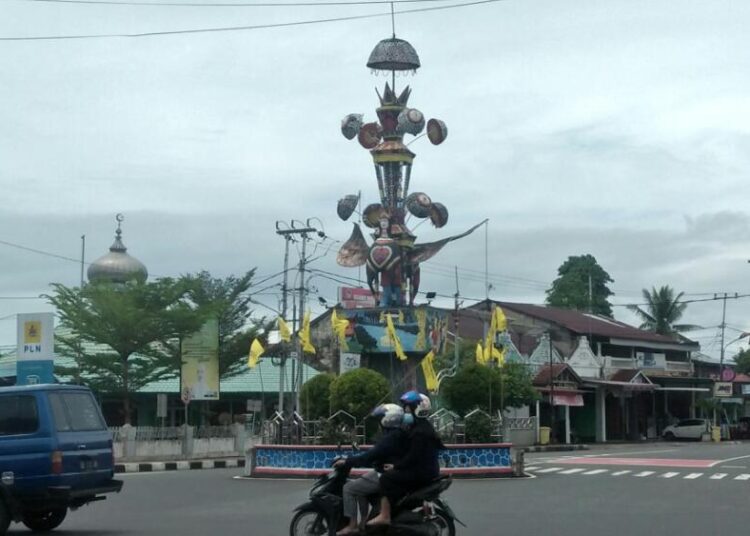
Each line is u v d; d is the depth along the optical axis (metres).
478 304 64.25
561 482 24.78
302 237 39.34
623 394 62.97
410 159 43.78
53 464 14.51
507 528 14.96
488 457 26.56
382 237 44.06
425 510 12.19
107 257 49.34
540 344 58.03
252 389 47.56
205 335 39.03
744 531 14.65
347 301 50.41
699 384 71.50
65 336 44.88
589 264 88.62
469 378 29.72
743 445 55.97
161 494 21.81
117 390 39.78
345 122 44.25
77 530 15.34
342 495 12.43
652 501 19.44
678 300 76.31
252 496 21.20
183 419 47.25
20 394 14.80
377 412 12.83
